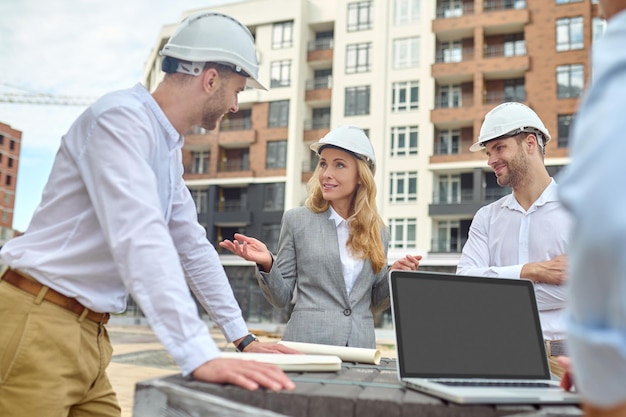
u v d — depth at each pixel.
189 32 1.69
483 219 2.72
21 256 1.63
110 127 1.54
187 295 1.35
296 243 2.54
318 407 1.07
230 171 27.47
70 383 1.68
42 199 1.70
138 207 1.43
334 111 25.27
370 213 2.53
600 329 0.66
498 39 24.02
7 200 52.03
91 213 1.64
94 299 1.67
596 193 0.61
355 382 1.24
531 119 2.48
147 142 1.59
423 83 24.03
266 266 2.29
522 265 2.36
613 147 0.61
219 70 1.69
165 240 1.40
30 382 1.60
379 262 2.51
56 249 1.64
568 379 1.19
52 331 1.62
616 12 0.76
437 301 1.35
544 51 22.64
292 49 26.45
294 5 26.61
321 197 2.60
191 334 1.27
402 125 24.09
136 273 1.36
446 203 22.77
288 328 2.46
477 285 1.42
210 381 1.18
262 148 26.39
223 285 1.96
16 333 1.60
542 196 2.51
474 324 1.37
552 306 2.34
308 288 2.49
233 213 26.25
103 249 1.65
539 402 1.06
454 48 24.53
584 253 0.63
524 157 2.48
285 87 26.33
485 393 1.06
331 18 26.56
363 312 2.49
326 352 1.72
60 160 1.66
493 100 23.70
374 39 25.19
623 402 0.66
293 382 1.21
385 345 15.13
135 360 10.70
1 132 51.97
